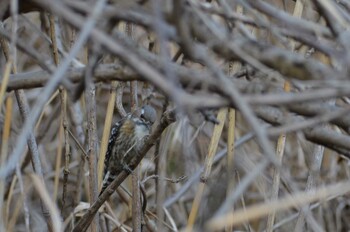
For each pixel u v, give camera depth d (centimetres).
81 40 418
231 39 477
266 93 480
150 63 483
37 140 1048
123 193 934
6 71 514
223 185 996
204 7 495
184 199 1038
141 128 846
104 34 452
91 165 782
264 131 410
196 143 1087
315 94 415
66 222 823
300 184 1037
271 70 509
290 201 489
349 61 452
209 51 548
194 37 498
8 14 562
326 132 504
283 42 580
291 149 1081
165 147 940
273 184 741
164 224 900
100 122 1138
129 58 417
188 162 1044
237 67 694
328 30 487
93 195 782
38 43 1062
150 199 1029
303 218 757
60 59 923
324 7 475
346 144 500
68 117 1043
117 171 873
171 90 398
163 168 938
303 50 705
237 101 401
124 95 1059
